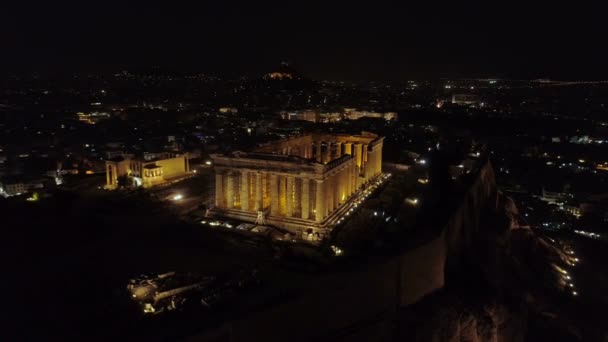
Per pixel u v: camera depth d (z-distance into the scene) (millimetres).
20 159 170250
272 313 46781
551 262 105438
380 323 55531
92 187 108438
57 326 46719
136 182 109875
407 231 71250
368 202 95000
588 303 94375
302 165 79312
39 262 63531
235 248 69688
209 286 54406
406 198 96625
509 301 77938
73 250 68062
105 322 47125
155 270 61000
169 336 42688
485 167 114312
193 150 178375
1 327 46562
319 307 50656
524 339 77875
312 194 80562
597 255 116875
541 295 90188
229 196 85625
